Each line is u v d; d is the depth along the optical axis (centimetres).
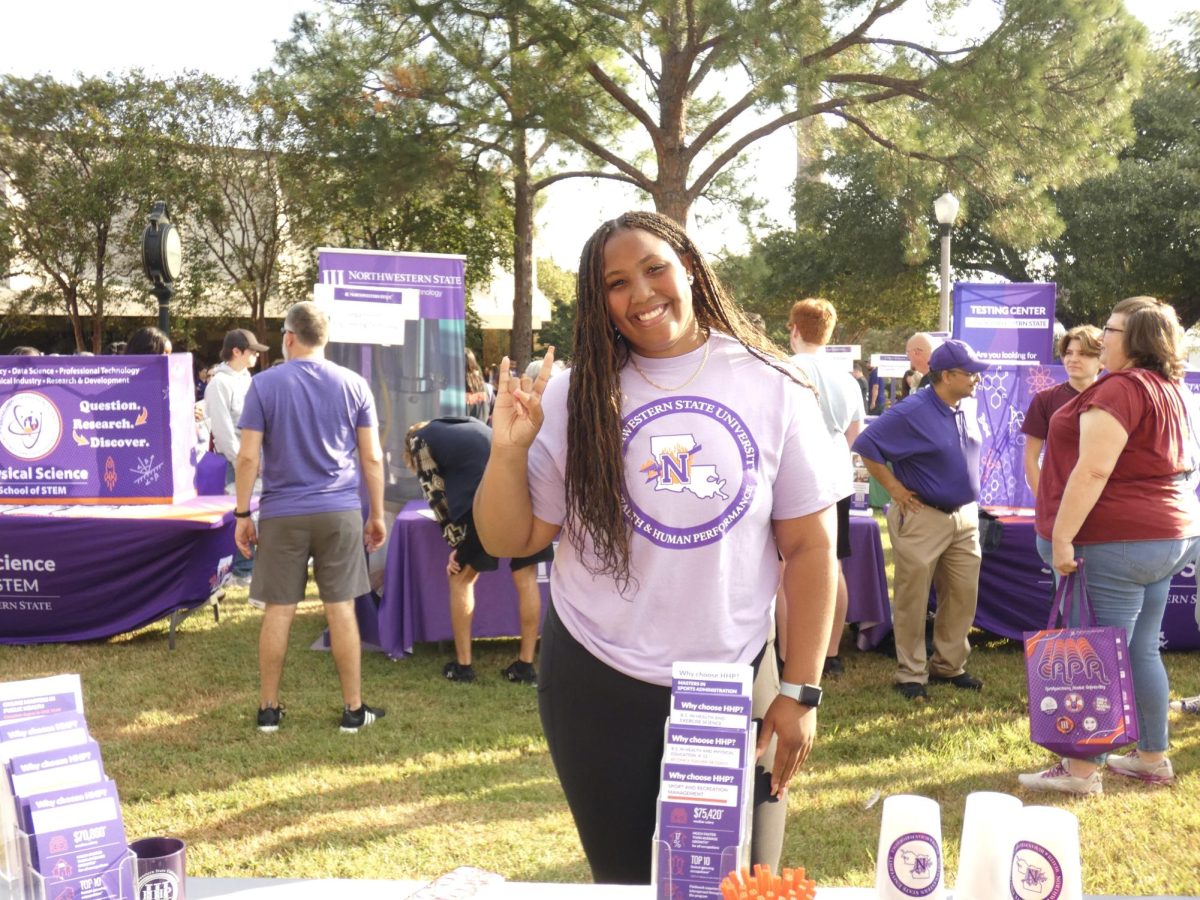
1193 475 367
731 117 1634
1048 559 399
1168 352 355
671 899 131
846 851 329
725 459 168
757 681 179
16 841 123
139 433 590
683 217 1670
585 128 1683
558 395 179
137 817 360
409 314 605
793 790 383
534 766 411
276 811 364
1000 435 595
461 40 1570
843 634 614
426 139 1673
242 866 320
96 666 543
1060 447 392
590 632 175
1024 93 1441
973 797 132
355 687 452
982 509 584
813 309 476
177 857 134
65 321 2253
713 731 134
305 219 2028
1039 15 1413
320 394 435
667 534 168
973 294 612
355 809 367
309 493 438
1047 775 381
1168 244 2419
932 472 480
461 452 493
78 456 590
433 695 502
